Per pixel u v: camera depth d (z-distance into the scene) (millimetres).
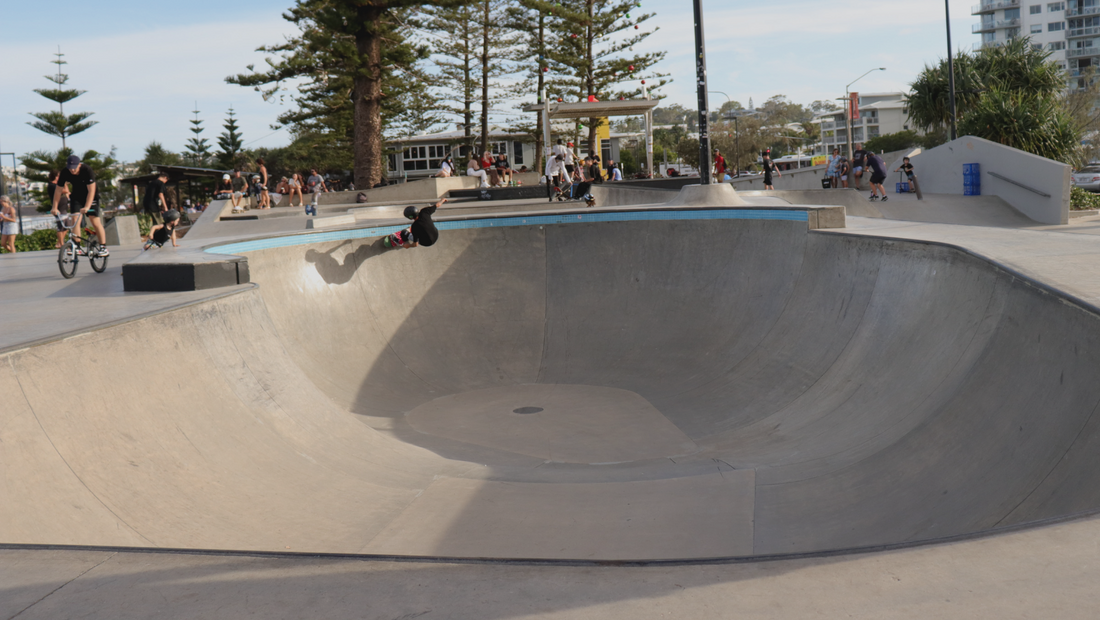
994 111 21234
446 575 2168
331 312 9883
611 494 5664
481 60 37031
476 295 11031
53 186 9289
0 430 3820
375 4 25594
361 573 2205
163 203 10891
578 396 8844
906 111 29516
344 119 41656
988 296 5832
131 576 2223
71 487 4004
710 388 8594
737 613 1864
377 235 10867
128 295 7027
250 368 6551
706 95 12625
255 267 9133
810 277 9180
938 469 4805
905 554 2150
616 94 36719
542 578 2123
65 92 45438
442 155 50844
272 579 2178
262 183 23031
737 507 5215
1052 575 1957
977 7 91875
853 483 5195
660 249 11055
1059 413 4117
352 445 6637
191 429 5305
